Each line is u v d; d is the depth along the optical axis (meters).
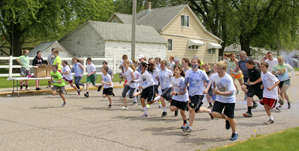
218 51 41.12
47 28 27.22
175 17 33.09
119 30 27.70
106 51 25.72
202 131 6.80
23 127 7.07
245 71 10.84
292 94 14.59
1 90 13.71
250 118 8.46
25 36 29.92
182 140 6.01
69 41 29.36
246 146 5.20
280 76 9.88
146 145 5.62
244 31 37.44
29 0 21.69
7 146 5.51
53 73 9.96
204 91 6.80
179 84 6.88
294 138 5.76
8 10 22.39
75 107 10.12
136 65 12.88
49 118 8.18
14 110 9.38
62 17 26.69
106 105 10.67
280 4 37.06
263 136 5.93
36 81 14.04
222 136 6.36
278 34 38.12
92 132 6.62
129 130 6.85
